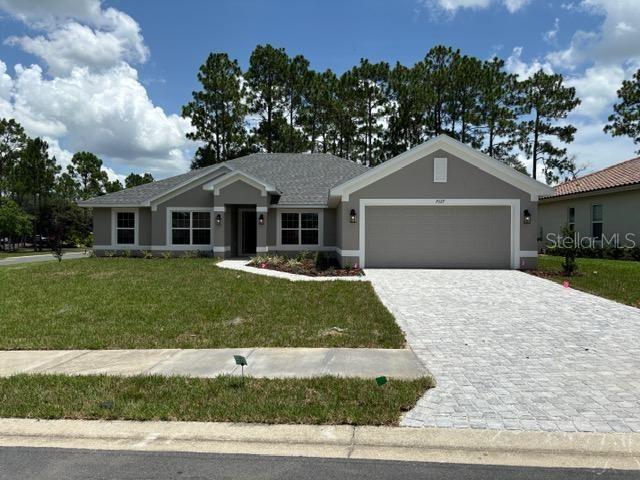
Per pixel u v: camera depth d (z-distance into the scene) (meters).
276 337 7.10
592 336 7.26
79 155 70.56
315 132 38.31
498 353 6.35
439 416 4.32
